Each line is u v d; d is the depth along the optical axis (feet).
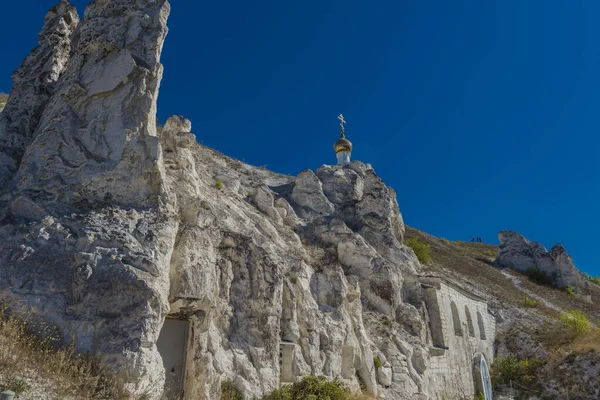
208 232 49.62
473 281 146.00
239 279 51.42
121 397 29.71
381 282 80.89
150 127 45.01
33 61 53.67
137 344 31.35
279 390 46.50
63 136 41.68
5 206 37.88
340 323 62.75
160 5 50.34
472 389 93.86
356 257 82.38
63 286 33.40
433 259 152.46
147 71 45.85
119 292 33.09
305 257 69.92
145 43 47.80
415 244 133.80
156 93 46.96
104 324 31.94
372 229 97.96
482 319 114.93
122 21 48.70
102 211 38.47
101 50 47.11
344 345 61.62
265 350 48.75
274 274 53.11
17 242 34.76
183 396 40.42
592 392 91.30
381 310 79.25
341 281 67.15
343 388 53.36
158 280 35.22
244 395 43.50
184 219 49.73
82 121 43.50
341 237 85.76
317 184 104.06
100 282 33.35
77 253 34.60
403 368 70.64
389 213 102.63
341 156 143.74
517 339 117.19
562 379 96.99
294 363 53.16
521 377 102.83
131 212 39.29
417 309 86.12
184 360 42.32
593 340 104.83
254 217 70.74
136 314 32.45
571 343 107.24
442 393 80.18
